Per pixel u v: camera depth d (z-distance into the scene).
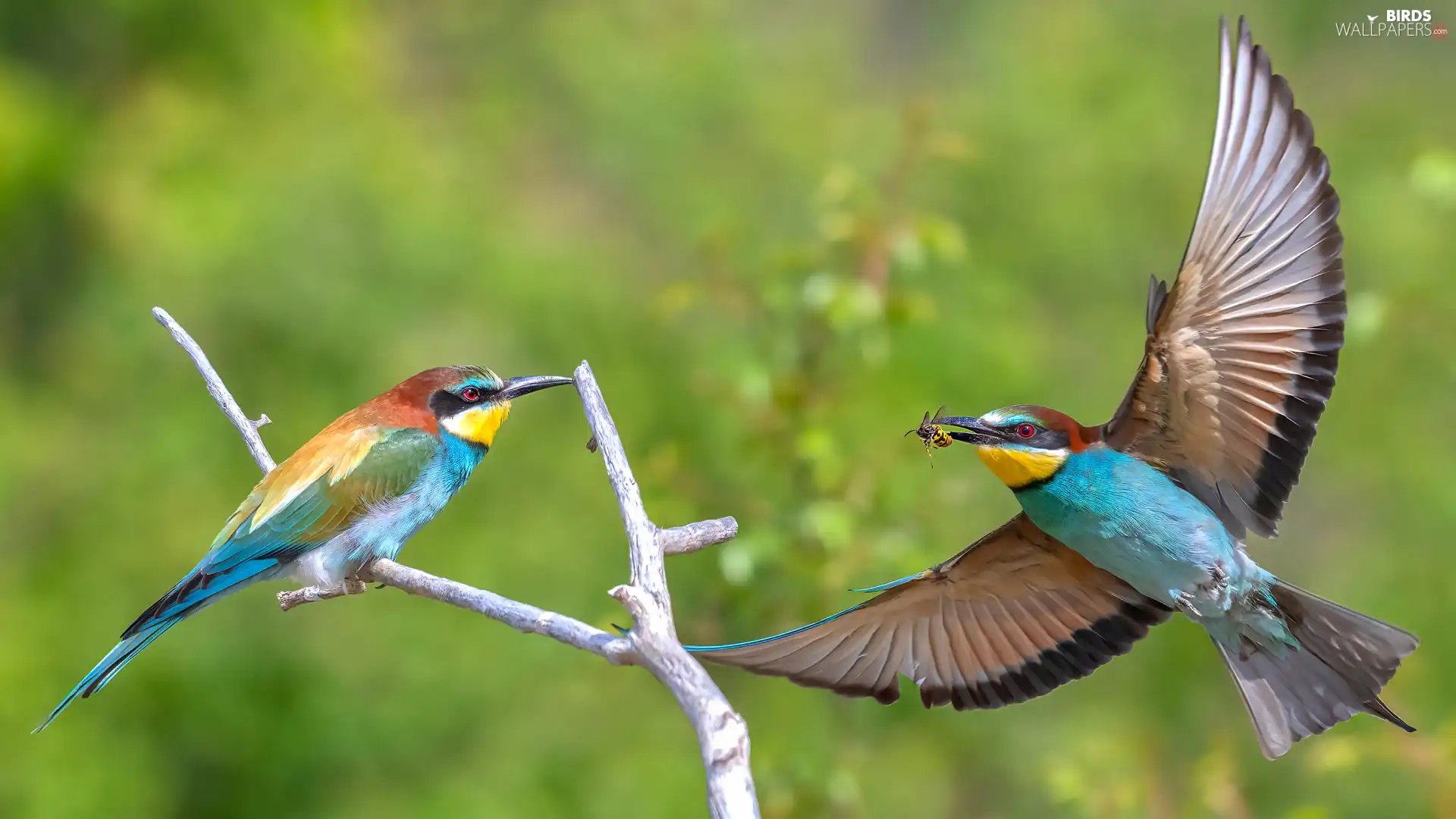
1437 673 13.28
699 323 14.08
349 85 18.67
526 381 8.94
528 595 15.15
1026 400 13.35
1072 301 16.95
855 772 10.93
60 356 17.64
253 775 15.55
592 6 19.19
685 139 18.12
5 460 16.33
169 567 15.56
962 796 14.22
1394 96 18.89
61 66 18.67
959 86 19.70
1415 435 15.11
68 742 14.98
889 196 10.89
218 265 16.23
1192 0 19.22
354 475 8.30
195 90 18.19
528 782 14.72
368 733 15.28
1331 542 17.44
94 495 16.33
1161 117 17.67
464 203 17.41
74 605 15.67
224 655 15.41
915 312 10.33
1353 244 16.97
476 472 15.78
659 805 14.02
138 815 14.96
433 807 14.73
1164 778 11.09
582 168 18.66
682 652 4.77
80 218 17.92
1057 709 14.66
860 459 10.70
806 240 15.91
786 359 10.53
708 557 10.79
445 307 16.67
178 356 16.44
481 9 20.02
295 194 16.66
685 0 19.06
